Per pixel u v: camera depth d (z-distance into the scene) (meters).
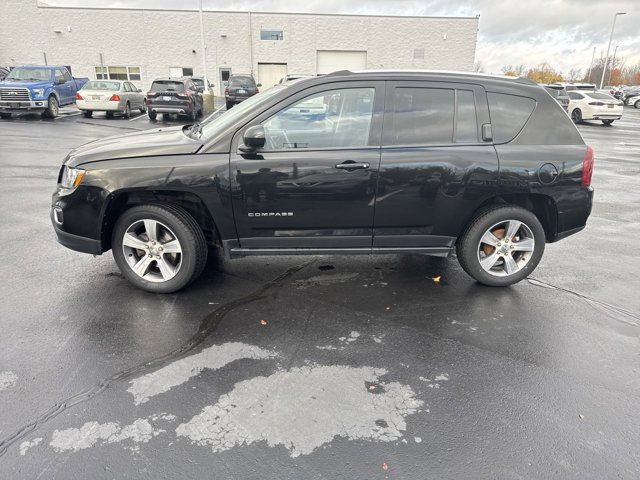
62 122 17.11
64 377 2.78
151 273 3.93
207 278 4.27
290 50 35.00
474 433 2.41
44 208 6.34
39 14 32.59
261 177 3.57
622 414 2.58
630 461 2.25
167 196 3.70
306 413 2.54
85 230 3.71
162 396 2.64
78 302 3.72
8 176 8.26
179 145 3.65
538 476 2.15
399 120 3.68
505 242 4.07
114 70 34.12
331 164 3.58
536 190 3.85
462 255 4.07
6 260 4.52
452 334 3.39
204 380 2.79
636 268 4.79
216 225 3.69
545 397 2.71
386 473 2.15
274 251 3.83
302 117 3.60
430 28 35.06
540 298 4.02
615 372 2.97
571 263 4.90
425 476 2.14
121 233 3.77
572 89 24.88
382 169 3.64
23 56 33.28
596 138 17.91
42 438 2.30
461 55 35.69
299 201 3.65
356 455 2.25
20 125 15.75
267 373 2.88
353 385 2.78
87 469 2.12
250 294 3.96
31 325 3.34
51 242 5.05
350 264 4.68
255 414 2.52
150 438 2.32
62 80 18.73
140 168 3.55
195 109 19.50
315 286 4.15
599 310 3.82
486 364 3.03
